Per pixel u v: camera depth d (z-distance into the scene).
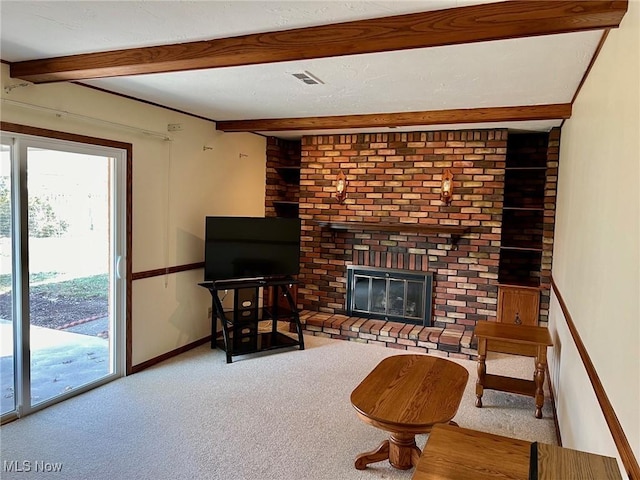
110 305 3.94
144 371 4.20
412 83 3.22
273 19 2.16
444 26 2.01
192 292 4.86
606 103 2.06
